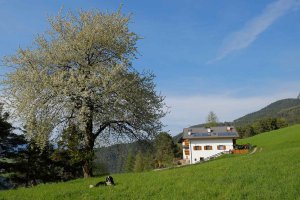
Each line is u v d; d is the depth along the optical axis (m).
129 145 34.94
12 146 46.56
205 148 104.81
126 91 30.62
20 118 29.72
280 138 97.62
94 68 30.38
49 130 29.53
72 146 29.72
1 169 46.47
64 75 30.56
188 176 20.52
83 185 20.58
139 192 16.36
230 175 19.33
